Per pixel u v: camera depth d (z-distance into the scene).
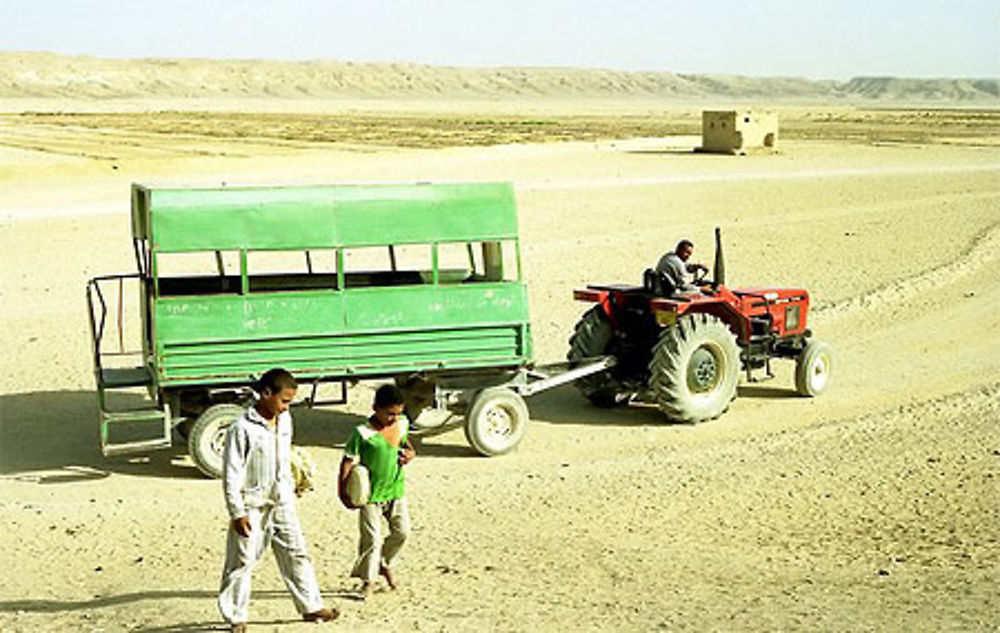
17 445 14.23
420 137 79.19
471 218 13.49
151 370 13.26
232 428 7.11
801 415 15.41
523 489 12.16
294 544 7.40
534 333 20.42
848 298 23.39
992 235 30.17
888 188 41.19
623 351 15.70
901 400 16.00
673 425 15.10
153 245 12.35
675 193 39.94
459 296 13.43
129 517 11.29
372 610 7.82
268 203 12.76
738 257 28.42
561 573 8.86
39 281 25.66
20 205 37.47
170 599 8.40
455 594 8.23
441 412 14.28
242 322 12.66
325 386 17.17
